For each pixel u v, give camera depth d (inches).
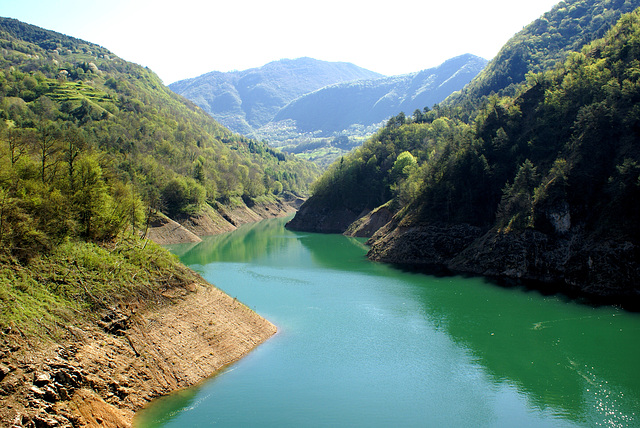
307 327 2268.7
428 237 3932.1
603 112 3184.1
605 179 3004.4
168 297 1875.0
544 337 2134.6
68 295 1571.1
